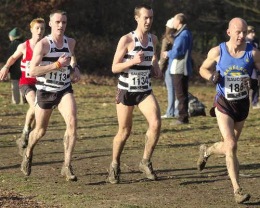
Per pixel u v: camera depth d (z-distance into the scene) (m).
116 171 12.63
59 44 12.79
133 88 12.41
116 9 58.25
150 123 12.57
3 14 50.94
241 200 10.70
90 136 19.59
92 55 52.72
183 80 21.52
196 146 17.67
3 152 16.62
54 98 12.70
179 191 11.91
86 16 56.78
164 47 22.41
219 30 63.72
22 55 15.97
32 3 51.00
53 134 19.95
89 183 12.70
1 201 11.14
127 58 12.44
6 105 27.77
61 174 12.97
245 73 11.39
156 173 13.72
